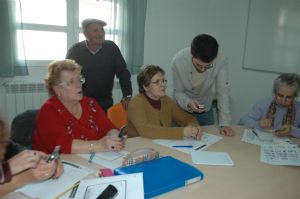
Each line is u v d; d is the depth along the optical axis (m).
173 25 3.83
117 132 1.82
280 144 1.77
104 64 2.78
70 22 3.27
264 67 3.82
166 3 3.71
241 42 4.07
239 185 1.26
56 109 1.66
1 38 2.70
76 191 1.11
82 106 1.81
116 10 3.27
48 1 3.10
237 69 4.18
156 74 1.98
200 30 4.07
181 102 2.21
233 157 1.60
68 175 1.26
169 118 2.15
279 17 3.58
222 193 1.18
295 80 2.12
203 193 1.17
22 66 2.89
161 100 2.14
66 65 1.67
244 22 4.00
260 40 3.82
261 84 3.88
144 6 3.44
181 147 1.71
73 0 3.23
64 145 1.53
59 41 3.26
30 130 1.80
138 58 3.51
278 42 3.62
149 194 1.09
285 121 2.21
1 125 0.95
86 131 1.76
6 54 2.74
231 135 1.99
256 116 2.31
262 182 1.31
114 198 1.05
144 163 1.36
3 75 2.77
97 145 1.56
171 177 1.23
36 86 3.02
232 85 4.27
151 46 3.73
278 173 1.42
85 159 1.46
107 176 1.24
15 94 2.93
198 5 3.96
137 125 1.90
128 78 2.92
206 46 1.80
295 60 3.48
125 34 3.36
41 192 1.12
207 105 2.53
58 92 1.68
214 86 2.40
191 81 2.27
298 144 1.88
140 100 2.03
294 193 1.22
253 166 1.49
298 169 1.48
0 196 1.05
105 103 2.91
